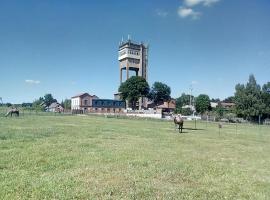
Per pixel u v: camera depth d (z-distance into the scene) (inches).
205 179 533.6
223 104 7480.3
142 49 6230.3
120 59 6299.2
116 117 3794.3
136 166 604.1
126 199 398.0
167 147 946.7
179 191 446.0
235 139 1392.7
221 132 1828.2
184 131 1750.7
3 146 815.7
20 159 626.8
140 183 478.6
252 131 2187.5
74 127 1659.7
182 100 7460.6
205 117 4355.3
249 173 601.9
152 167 598.9
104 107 6599.4
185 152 850.8
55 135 1165.7
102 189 434.6
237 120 4429.1
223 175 572.7
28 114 3467.0
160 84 6712.6
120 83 6338.6
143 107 6136.8
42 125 1710.1
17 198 380.2
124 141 1064.2
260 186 504.4
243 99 4758.9
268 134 1925.4
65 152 743.1
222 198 428.5
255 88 4822.8
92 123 2192.4
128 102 6220.5
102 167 581.6
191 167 623.2
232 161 738.8
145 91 6018.7
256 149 1026.1
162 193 431.8
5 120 2095.2
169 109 6387.8
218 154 852.0
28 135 1108.5
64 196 395.2
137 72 6284.5
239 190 474.0
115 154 738.2
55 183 453.7
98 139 1088.8
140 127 1947.6
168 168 597.9
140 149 858.1
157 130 1716.3
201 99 6131.9
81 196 400.2
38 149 775.1
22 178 476.1
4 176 486.3
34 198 385.4
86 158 668.7
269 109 4690.0
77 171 541.0
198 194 438.9
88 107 6491.1
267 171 633.0
